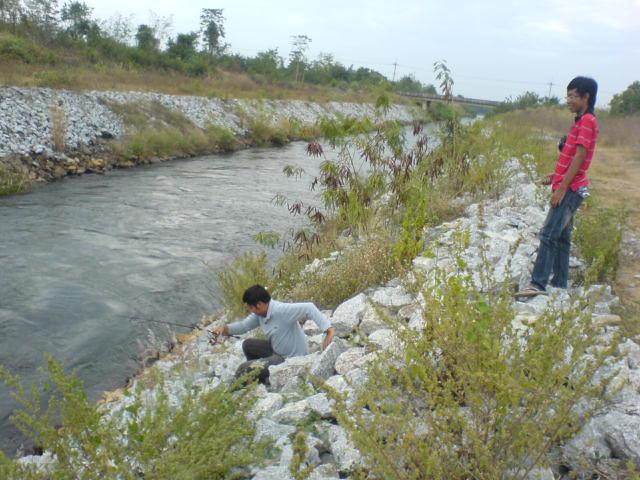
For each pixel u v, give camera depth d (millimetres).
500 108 42281
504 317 2908
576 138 4633
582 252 5863
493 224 7188
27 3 31641
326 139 8820
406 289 5059
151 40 39531
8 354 6082
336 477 2916
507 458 2570
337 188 8867
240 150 24125
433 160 9305
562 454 2865
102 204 12766
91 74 26641
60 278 8250
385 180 8891
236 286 6879
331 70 61500
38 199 12828
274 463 3068
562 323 2818
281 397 3965
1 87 18188
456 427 2748
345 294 6352
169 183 15656
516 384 2451
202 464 2826
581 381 2549
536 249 6242
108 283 8180
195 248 9953
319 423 3547
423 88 58969
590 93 4570
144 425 2951
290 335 4887
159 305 7508
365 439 2557
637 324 4391
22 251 9289
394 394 2807
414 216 7789
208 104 27406
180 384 4688
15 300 7414
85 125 18703
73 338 6504
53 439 2779
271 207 13344
